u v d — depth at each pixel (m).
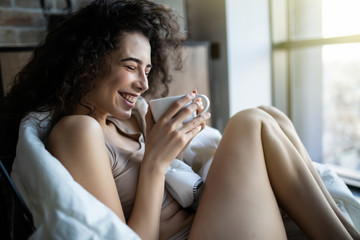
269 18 2.10
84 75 0.84
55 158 0.69
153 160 0.79
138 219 0.75
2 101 1.19
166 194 0.91
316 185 0.87
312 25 1.97
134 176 0.86
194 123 0.82
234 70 2.01
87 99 0.87
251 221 0.77
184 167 0.94
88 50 0.82
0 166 0.70
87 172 0.71
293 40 2.03
